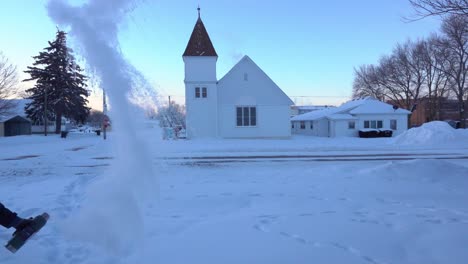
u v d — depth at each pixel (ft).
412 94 172.86
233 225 14.64
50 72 151.94
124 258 11.25
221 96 103.04
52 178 31.60
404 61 166.81
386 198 20.49
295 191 22.84
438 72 156.35
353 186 24.52
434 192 22.20
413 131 83.10
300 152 58.49
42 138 123.13
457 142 76.89
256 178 29.04
